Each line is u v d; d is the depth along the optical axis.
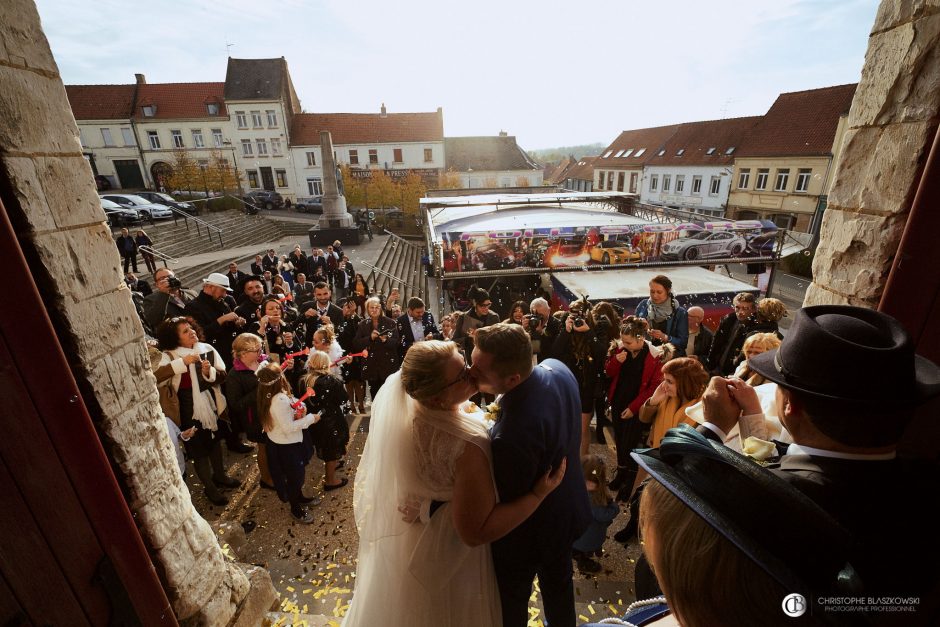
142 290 10.27
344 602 2.79
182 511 1.96
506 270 9.15
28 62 1.31
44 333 1.27
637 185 36.69
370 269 17.44
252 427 3.63
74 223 1.46
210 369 3.73
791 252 18.91
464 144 46.44
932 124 1.47
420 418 1.49
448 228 11.79
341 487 4.04
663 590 0.68
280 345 5.21
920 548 0.64
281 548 3.35
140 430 1.73
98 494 1.46
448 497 1.52
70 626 1.38
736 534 0.58
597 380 3.97
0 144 1.22
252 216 28.81
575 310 4.27
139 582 1.64
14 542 1.21
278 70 38.12
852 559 0.64
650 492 0.72
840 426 0.71
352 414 5.48
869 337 0.72
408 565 1.60
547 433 1.44
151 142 37.59
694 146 31.64
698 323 5.14
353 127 40.31
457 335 4.95
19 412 1.20
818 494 0.70
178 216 24.73
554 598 1.83
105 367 1.57
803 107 25.16
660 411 3.04
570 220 12.24
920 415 1.24
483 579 1.62
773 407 1.75
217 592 2.16
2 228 1.15
